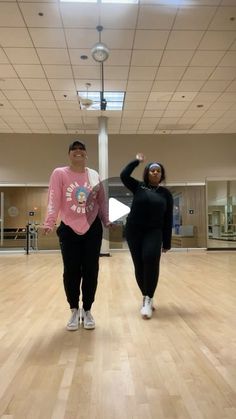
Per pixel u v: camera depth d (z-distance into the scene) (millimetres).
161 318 3059
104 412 1488
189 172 12594
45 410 1508
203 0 5172
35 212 12531
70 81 7938
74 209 2717
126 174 3191
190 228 12703
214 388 1710
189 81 7977
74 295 2773
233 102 9328
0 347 2340
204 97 8961
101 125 10367
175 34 6027
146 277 3127
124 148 12508
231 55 6766
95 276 2775
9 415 1469
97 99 9062
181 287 4656
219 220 12875
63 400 1599
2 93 8570
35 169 12359
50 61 6961
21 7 5293
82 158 2805
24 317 3158
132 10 5410
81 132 12188
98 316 3154
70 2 5215
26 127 11570
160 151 12562
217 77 7785
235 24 5754
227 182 12812
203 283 4992
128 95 8789
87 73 7535
